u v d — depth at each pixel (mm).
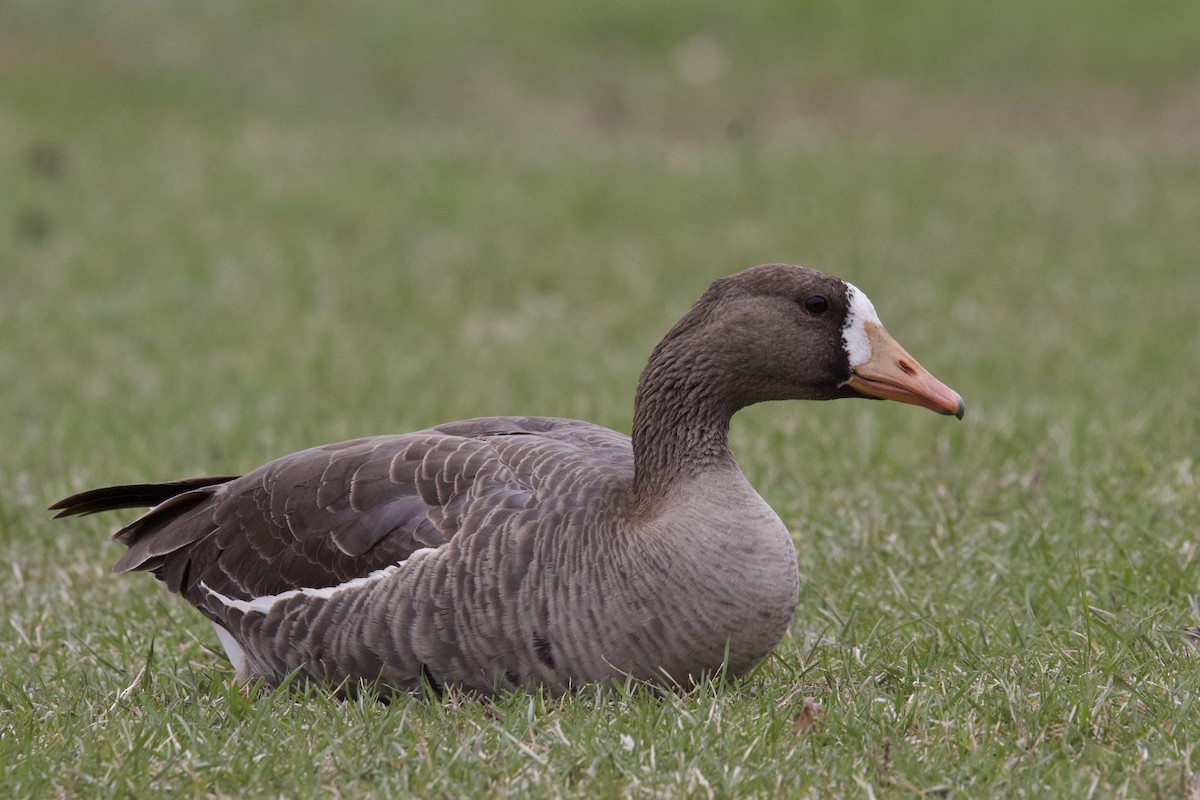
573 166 27328
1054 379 15312
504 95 35812
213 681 7648
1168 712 6902
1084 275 20094
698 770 6309
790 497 10836
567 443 8000
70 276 20734
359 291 20078
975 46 36781
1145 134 31469
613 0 40125
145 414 14602
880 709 6973
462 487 7395
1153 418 12711
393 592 7168
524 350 17344
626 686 7086
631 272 20984
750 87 35719
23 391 15797
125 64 36844
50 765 6598
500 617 7031
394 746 6648
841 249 21859
